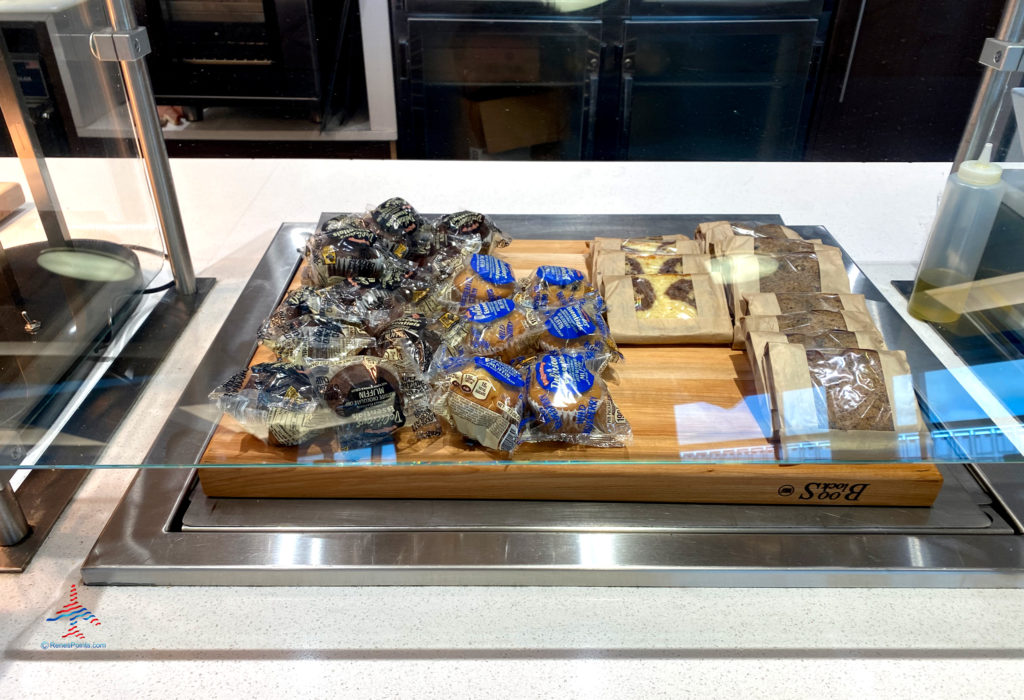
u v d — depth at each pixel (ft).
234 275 3.70
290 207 4.32
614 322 3.25
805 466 2.80
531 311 3.15
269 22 4.38
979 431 2.76
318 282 3.45
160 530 2.78
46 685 2.42
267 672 2.47
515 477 2.81
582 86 4.94
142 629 2.58
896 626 2.66
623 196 4.42
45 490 2.98
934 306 3.32
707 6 4.44
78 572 2.74
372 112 5.03
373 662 2.51
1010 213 3.20
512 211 4.25
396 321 3.10
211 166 4.75
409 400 2.83
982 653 2.58
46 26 3.23
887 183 4.46
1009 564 2.74
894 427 2.73
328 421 2.70
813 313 3.18
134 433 2.78
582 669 2.51
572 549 2.76
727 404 2.96
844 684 2.48
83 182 3.58
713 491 2.86
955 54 4.08
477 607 2.69
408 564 2.70
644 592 2.76
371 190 4.48
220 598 2.69
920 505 2.90
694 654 2.56
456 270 3.47
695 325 3.23
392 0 4.59
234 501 2.88
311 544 2.74
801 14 4.29
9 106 3.19
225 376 3.02
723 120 4.81
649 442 2.80
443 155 5.16
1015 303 3.25
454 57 4.88
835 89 4.55
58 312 3.27
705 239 3.81
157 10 4.33
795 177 4.60
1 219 3.35
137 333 3.27
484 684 2.46
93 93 3.35
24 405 2.84
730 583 2.77
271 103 4.72
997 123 3.47
